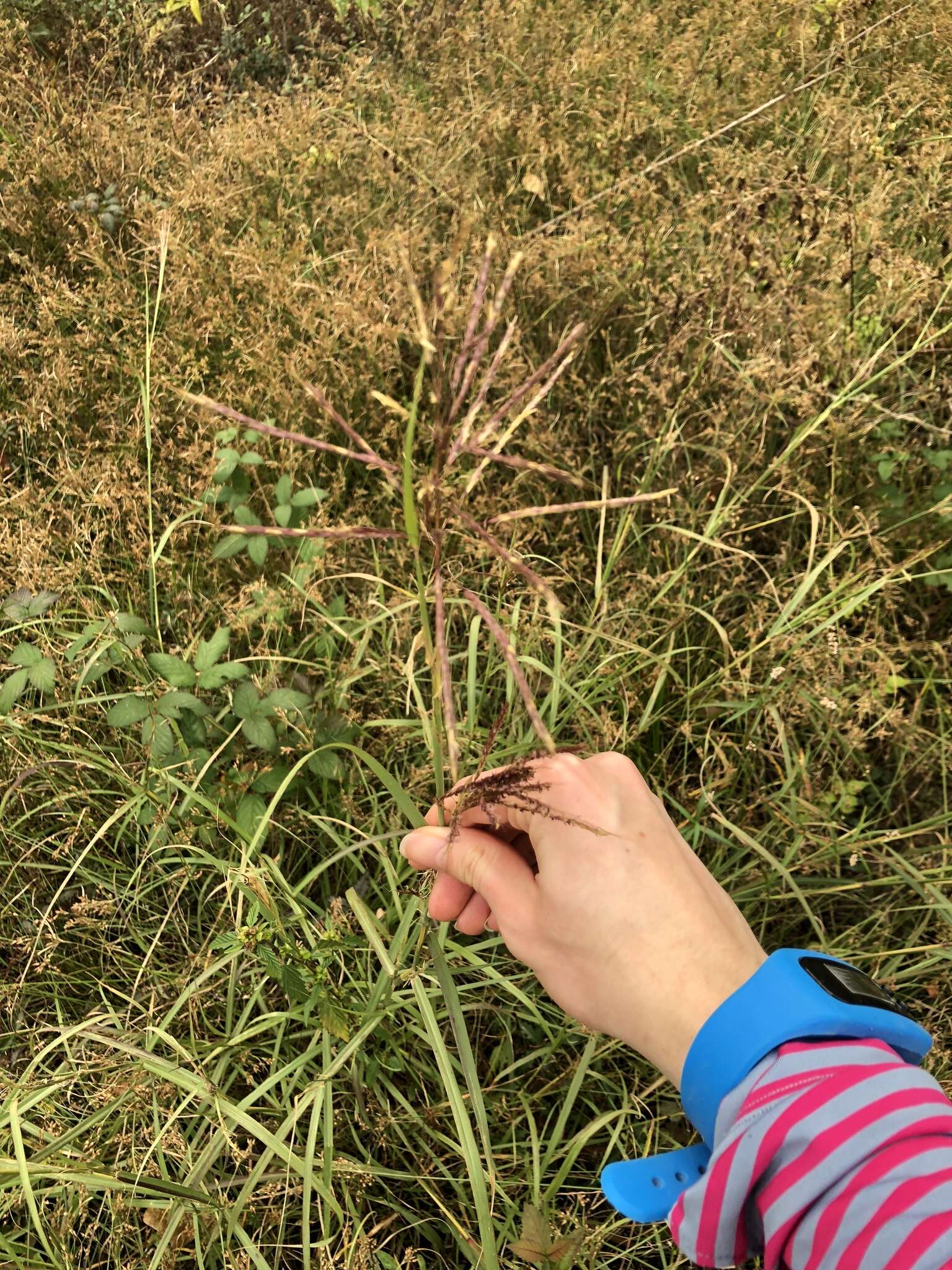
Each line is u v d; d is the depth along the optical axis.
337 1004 1.61
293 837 2.11
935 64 3.77
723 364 2.70
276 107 3.69
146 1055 1.48
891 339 2.41
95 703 2.27
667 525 2.28
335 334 2.67
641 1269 1.67
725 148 3.42
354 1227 1.58
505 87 3.80
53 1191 1.55
